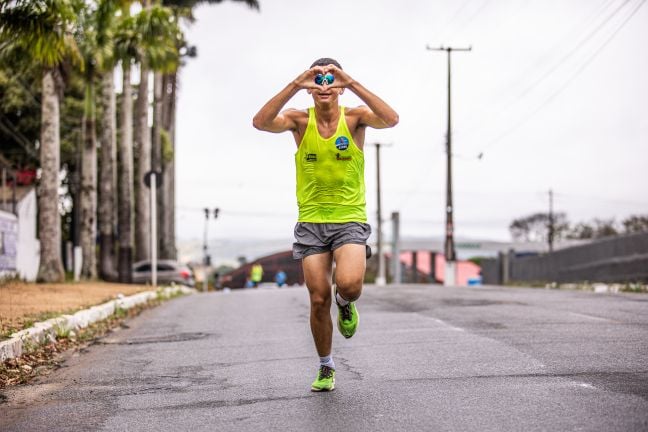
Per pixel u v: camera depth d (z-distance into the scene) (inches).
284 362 319.3
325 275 236.5
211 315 564.4
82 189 1119.6
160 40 1113.4
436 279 3398.1
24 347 363.6
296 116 231.1
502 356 305.6
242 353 352.5
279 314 548.4
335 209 232.1
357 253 229.8
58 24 630.5
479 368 280.2
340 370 290.8
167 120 1756.9
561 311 491.5
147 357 354.6
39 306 553.9
